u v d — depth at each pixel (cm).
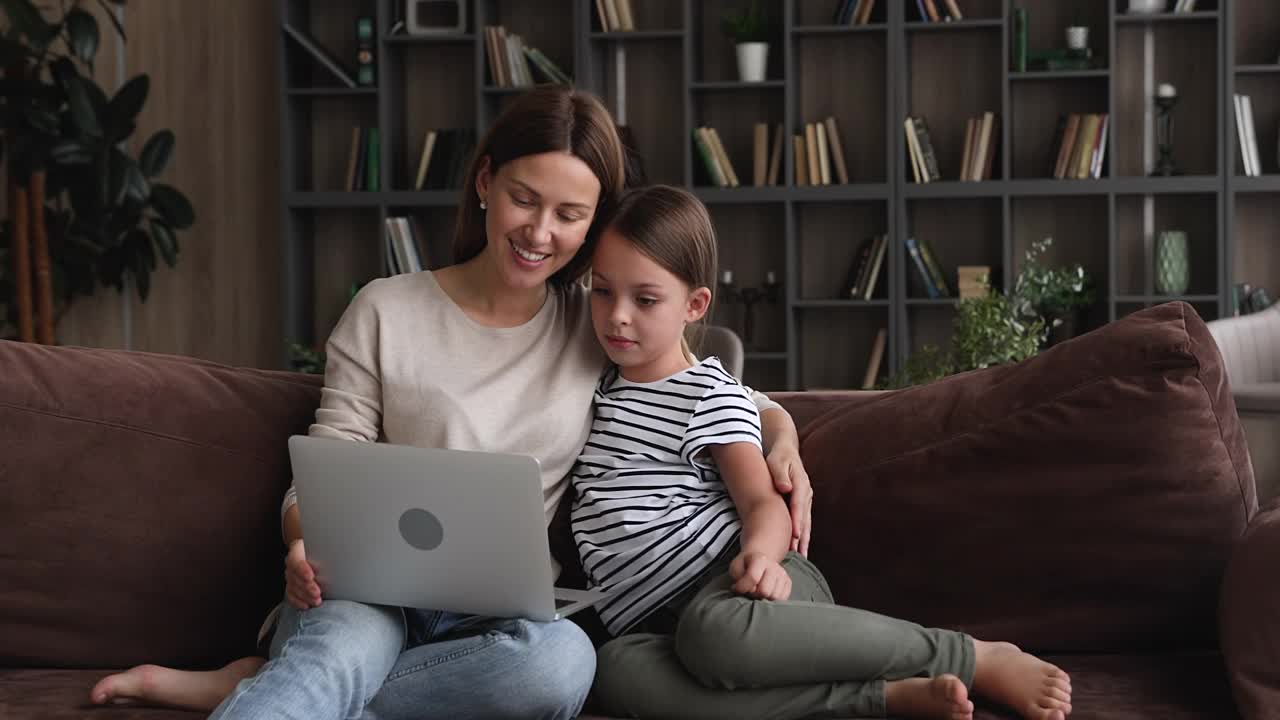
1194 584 148
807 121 527
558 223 157
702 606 137
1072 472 150
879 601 155
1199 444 148
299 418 167
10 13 408
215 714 120
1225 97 477
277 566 162
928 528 153
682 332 169
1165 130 490
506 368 162
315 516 135
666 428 159
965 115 516
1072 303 484
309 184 546
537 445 159
